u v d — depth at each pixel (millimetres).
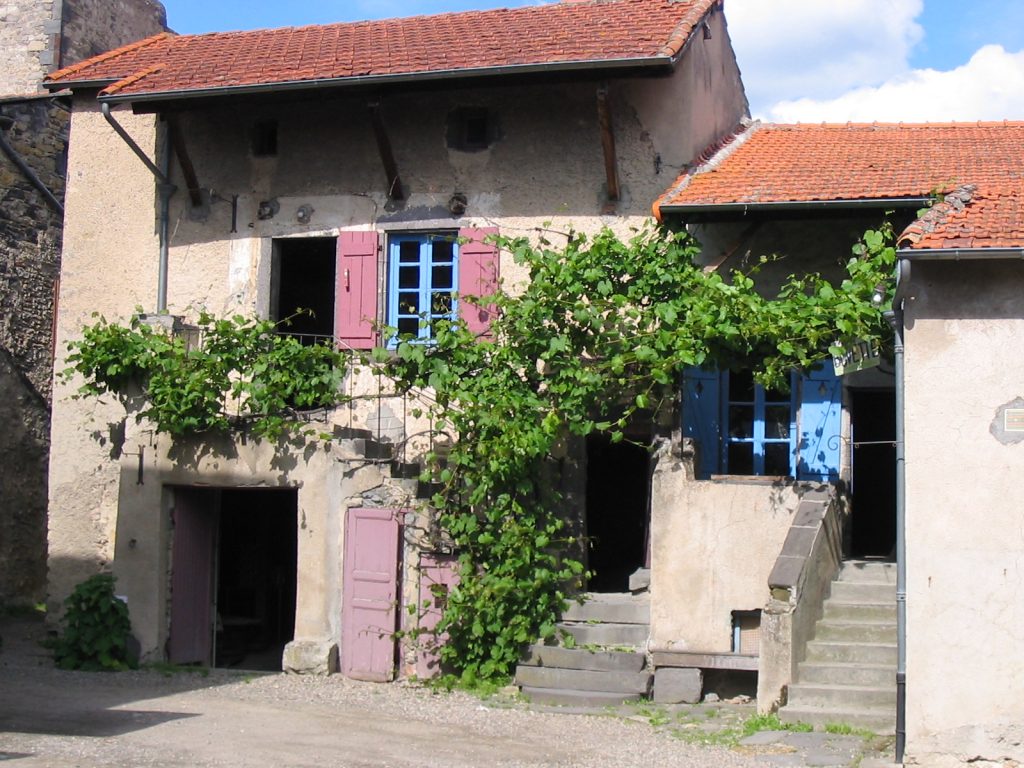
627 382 12617
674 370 12445
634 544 16172
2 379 18250
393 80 13695
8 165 18547
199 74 14797
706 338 12062
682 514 12445
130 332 14094
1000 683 9586
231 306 15203
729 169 13789
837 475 13375
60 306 15875
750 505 12297
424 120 14727
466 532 12750
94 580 13969
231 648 15945
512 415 12641
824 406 13500
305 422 13672
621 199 14172
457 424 12844
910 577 9828
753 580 12203
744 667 12016
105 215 15859
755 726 10711
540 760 9633
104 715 10977
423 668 12844
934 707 9672
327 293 17750
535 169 14383
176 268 15453
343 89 14078
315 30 16578
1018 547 9656
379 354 13125
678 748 10070
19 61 22359
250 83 14070
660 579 12414
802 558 11266
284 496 17156
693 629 12281
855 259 12062
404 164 14758
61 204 19578
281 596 16938
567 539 13070
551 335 12703
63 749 9492
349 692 12383
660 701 12117
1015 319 9820
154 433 14023
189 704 11602
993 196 10711
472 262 14344
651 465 13180
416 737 10383
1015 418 9750
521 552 12719
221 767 9164
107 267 15781
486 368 12977
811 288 13211
